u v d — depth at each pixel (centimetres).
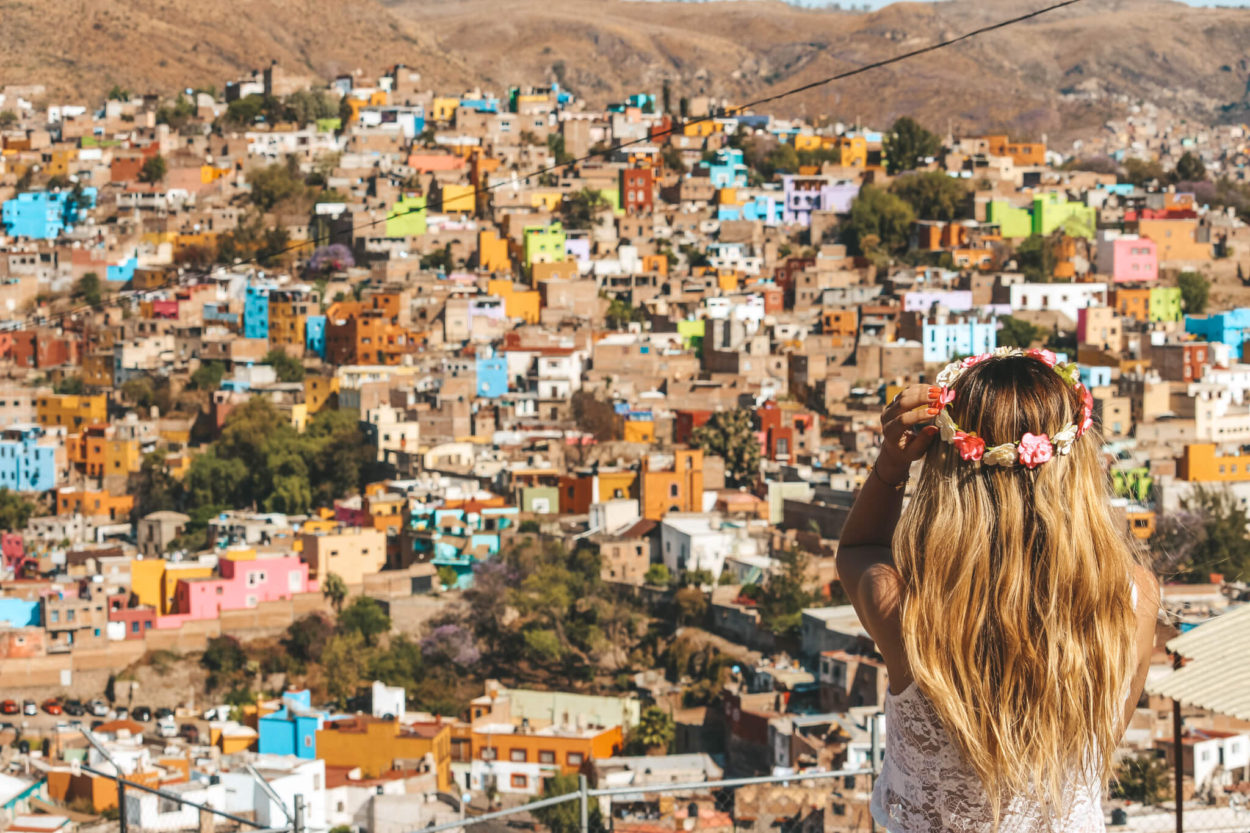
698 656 11931
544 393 17950
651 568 13300
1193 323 19938
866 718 9306
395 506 14512
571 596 12975
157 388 18262
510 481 15125
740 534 13438
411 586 13300
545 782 9669
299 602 12988
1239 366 17925
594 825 8188
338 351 19388
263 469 16188
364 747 10038
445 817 8844
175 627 12694
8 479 16562
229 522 14950
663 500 14588
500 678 12169
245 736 10512
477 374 17900
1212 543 11894
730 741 9875
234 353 18862
